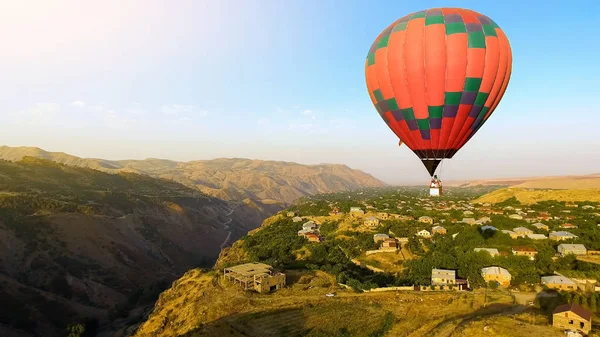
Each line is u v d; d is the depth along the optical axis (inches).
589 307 2154.3
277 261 3444.9
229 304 2327.8
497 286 2593.5
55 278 4414.4
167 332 2241.6
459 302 2326.5
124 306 4456.2
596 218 4254.4
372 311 2231.8
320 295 2497.5
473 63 1663.4
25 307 3649.1
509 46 1748.3
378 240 3924.7
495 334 1720.0
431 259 3105.3
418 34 1701.5
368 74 1930.4
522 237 3432.6
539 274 2723.9
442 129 1795.0
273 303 2345.0
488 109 1804.9
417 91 1738.4
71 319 3784.5
